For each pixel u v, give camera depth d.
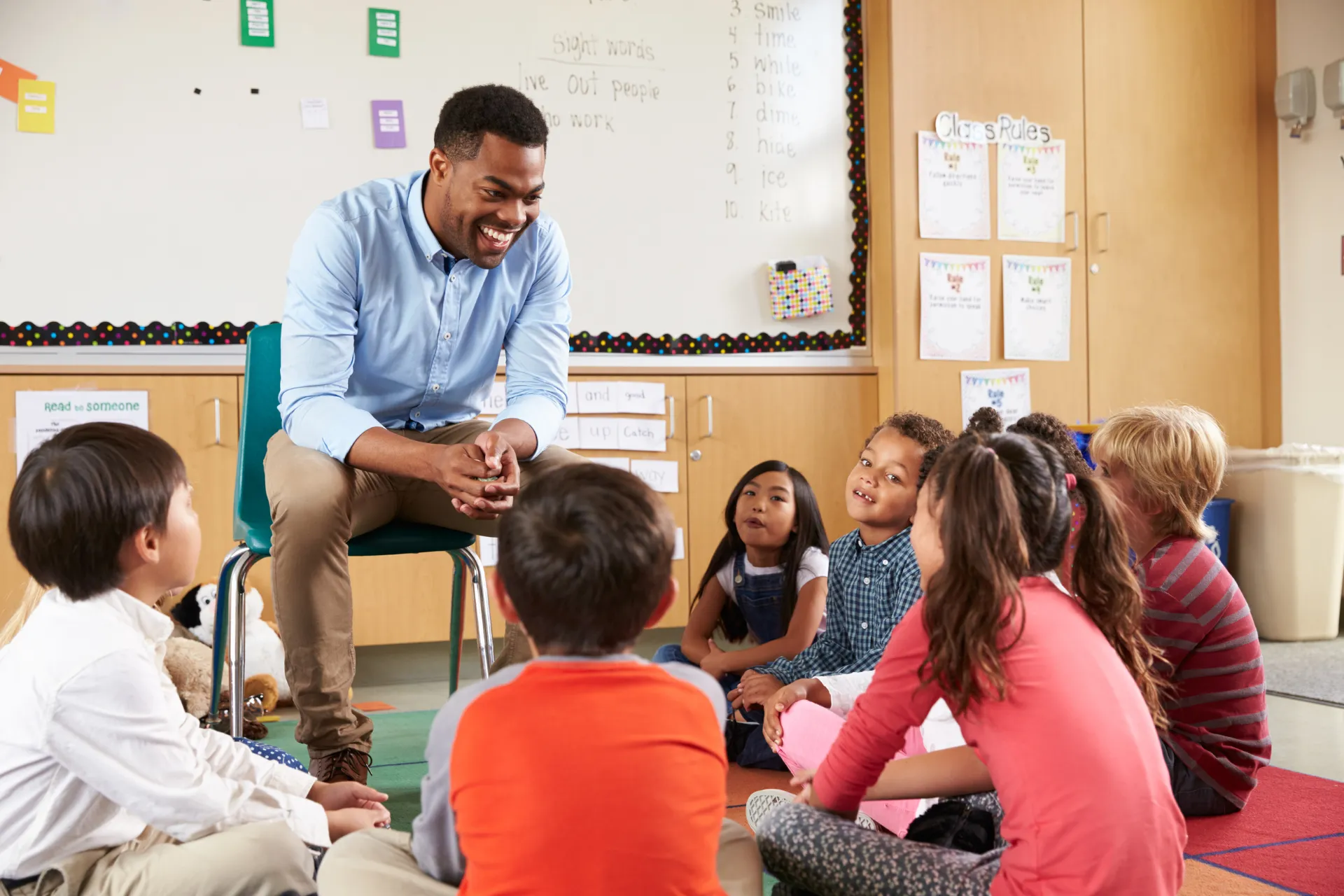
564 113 3.22
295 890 1.00
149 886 0.96
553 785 0.77
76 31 2.86
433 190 1.66
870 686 1.05
